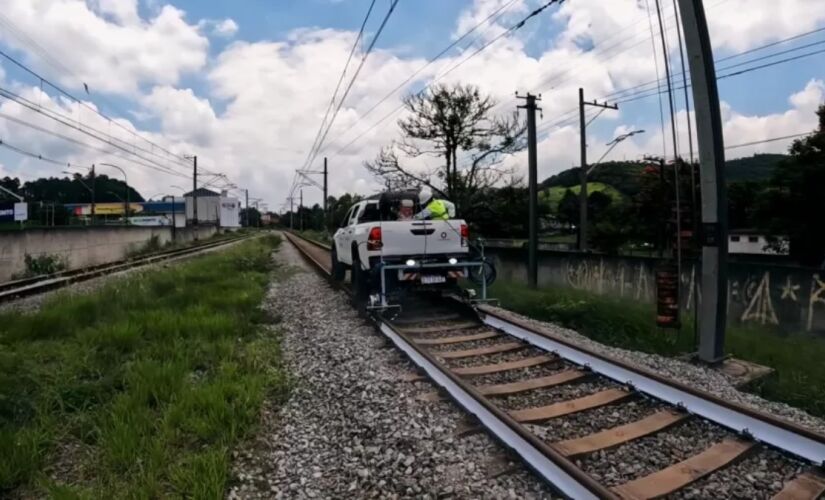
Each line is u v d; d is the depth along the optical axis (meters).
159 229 40.53
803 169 23.27
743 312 10.38
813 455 4.23
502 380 6.30
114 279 16.77
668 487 3.85
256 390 5.75
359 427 4.95
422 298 11.71
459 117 23.53
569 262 15.09
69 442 4.89
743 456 4.37
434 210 10.42
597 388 5.97
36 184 112.62
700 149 7.45
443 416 5.10
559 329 8.77
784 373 7.15
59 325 9.05
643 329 9.27
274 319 10.10
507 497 3.76
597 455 4.38
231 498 3.91
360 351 7.45
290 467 4.36
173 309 10.41
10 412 5.29
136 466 4.25
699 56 7.40
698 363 7.34
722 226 7.31
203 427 4.80
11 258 19.22
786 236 24.34
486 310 9.36
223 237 66.06
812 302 9.15
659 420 5.02
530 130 14.62
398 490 3.89
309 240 52.84
